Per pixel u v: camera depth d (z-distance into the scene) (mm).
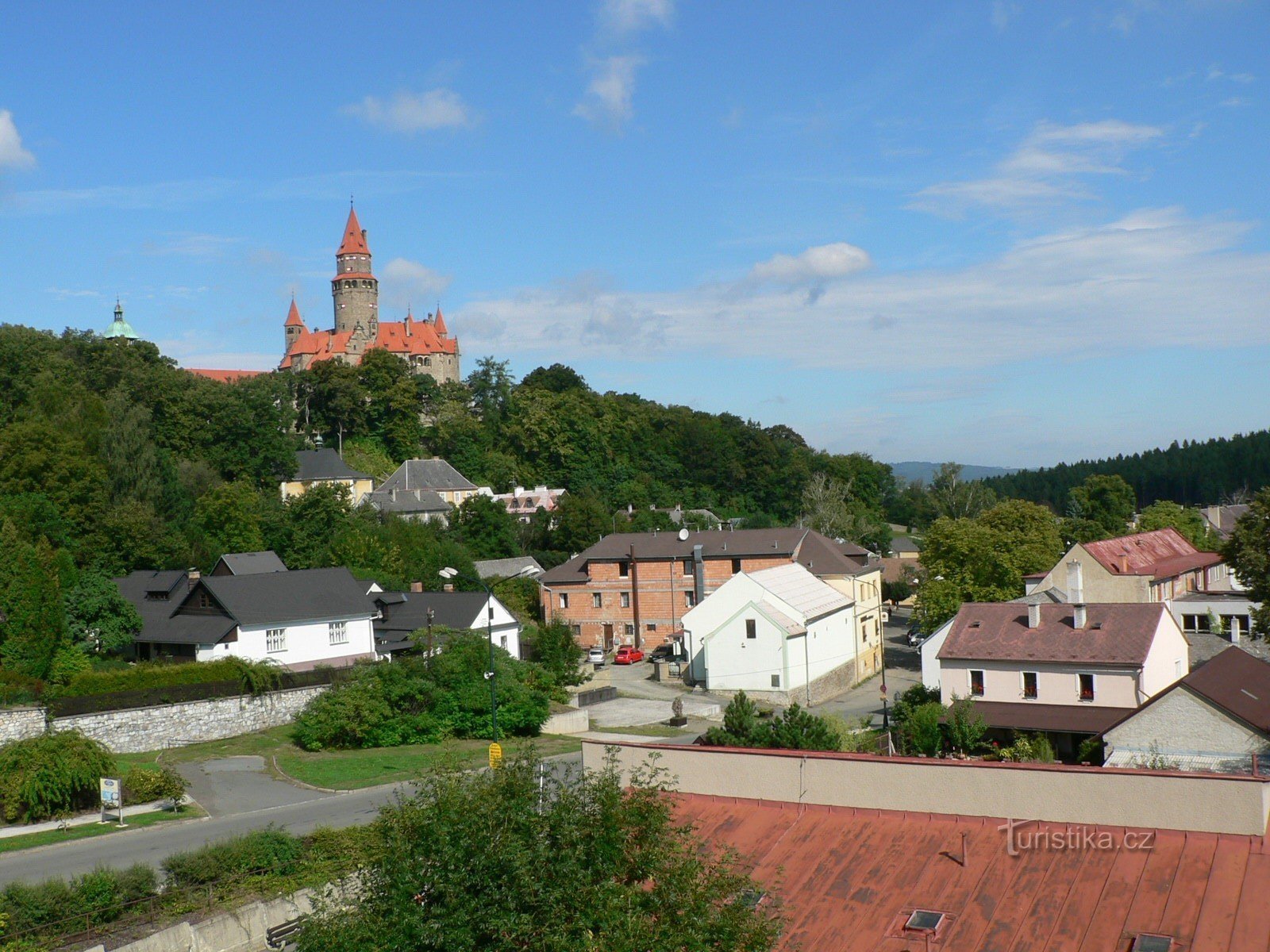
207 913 28656
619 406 180125
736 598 72625
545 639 72125
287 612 61688
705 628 73750
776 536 87188
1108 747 38812
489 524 113500
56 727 47781
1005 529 80375
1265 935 15391
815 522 139000
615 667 82000
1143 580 68125
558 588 90625
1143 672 46750
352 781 45125
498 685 55906
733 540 87562
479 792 18344
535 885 16203
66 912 27469
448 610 70500
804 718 37875
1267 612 56219
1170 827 17922
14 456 72250
